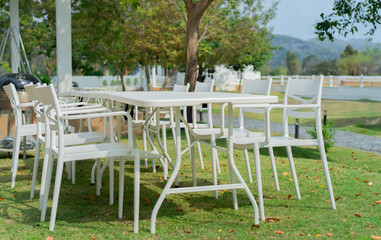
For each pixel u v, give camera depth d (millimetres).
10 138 5293
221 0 14789
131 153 2600
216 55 18219
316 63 47656
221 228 2668
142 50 16078
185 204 3252
